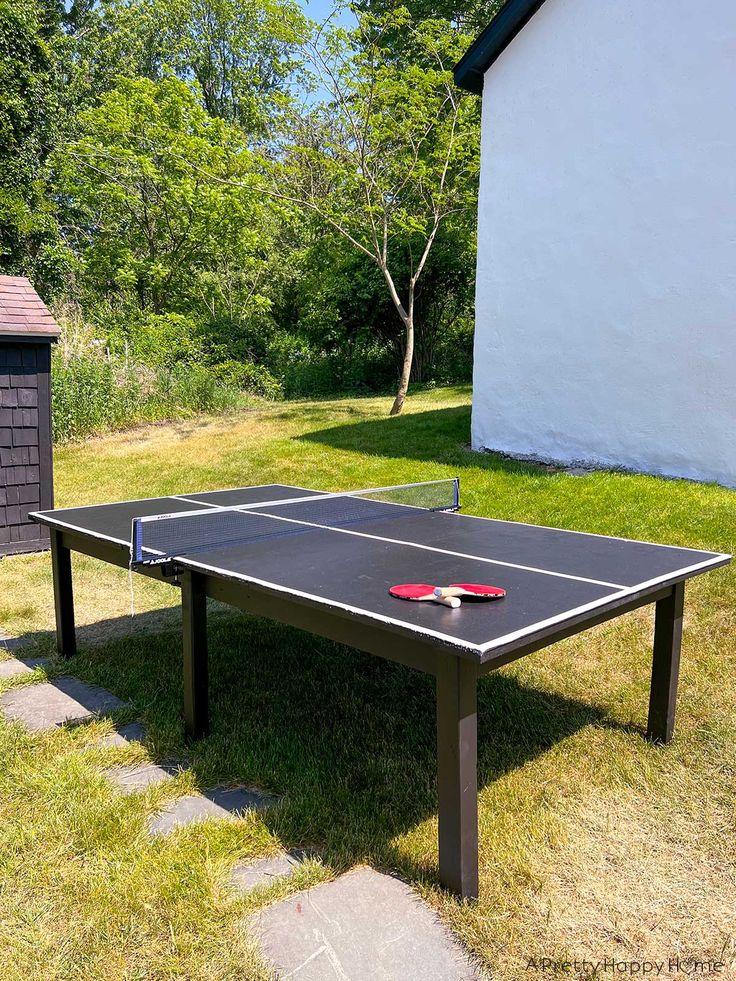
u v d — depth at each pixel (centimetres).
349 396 1606
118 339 1370
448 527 382
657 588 263
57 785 275
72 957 193
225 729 327
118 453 998
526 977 187
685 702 346
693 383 695
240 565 291
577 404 800
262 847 241
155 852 236
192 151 1681
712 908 215
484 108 869
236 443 1016
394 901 215
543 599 237
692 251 682
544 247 814
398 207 1395
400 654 224
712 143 656
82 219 1966
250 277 1902
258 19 2508
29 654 425
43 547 699
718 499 620
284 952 195
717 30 642
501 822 255
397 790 277
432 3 1822
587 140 759
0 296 677
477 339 904
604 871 232
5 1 1692
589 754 304
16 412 673
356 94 1153
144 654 423
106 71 2347
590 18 741
